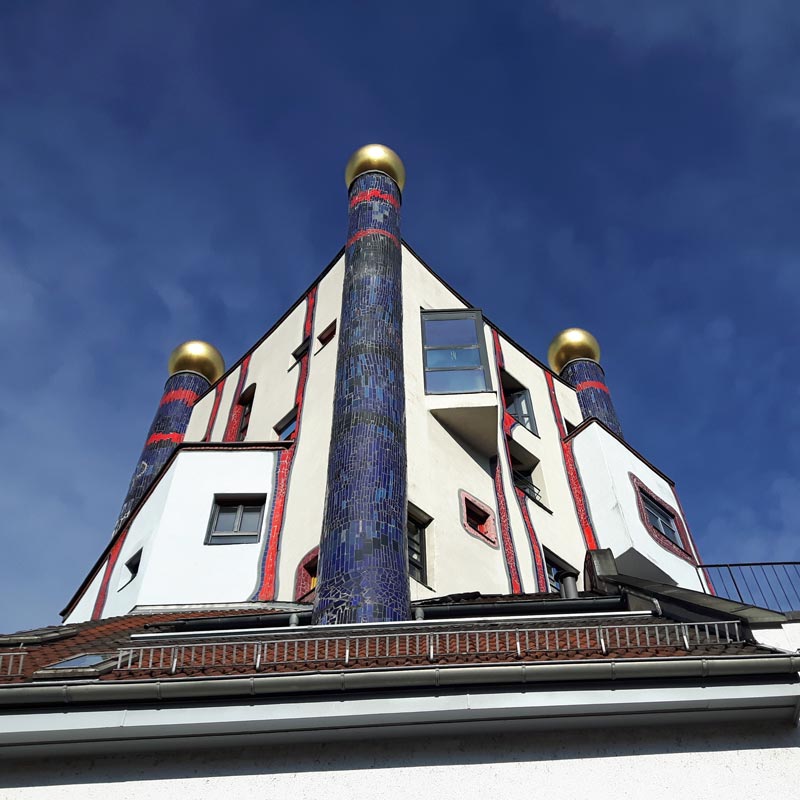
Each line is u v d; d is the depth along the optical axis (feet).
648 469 81.87
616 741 23.67
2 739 22.71
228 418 85.30
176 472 64.18
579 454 81.30
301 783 22.61
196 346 102.73
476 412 68.69
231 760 23.13
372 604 41.34
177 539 59.52
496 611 36.94
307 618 41.73
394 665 23.86
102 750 23.26
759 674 23.86
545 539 70.79
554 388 93.20
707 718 24.04
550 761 23.16
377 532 45.88
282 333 85.76
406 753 23.25
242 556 58.85
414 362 71.05
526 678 23.43
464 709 23.07
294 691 23.20
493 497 68.23
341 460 50.96
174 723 22.80
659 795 22.52
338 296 77.56
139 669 24.57
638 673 23.61
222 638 28.30
